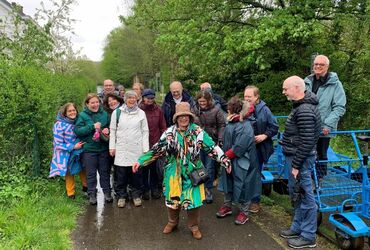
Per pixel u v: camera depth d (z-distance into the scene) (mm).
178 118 4215
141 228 4734
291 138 4109
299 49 11484
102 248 4176
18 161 5758
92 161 5594
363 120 10758
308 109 3875
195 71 16000
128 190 6180
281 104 12703
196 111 5625
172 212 4508
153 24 14422
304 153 3883
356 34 10898
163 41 12633
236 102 4719
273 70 12836
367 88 10852
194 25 11414
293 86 3938
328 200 4559
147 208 5465
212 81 14359
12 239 4207
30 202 5086
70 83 15938
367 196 4141
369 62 10836
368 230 3846
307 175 4051
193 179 4215
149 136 5730
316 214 4121
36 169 5859
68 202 5484
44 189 5605
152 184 5898
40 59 11203
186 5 12555
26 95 5688
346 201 4316
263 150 5035
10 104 5516
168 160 4340
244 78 13875
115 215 5184
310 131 3850
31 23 11070
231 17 12703
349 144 9438
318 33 9352
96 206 5559
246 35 10117
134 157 5426
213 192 6219
